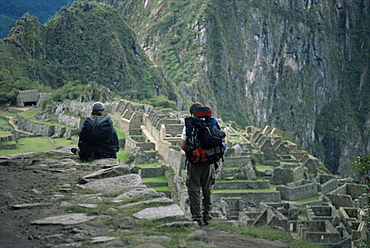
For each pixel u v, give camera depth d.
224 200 64.56
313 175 96.19
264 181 74.06
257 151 93.19
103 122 20.94
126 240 11.29
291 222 52.97
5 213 13.57
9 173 18.77
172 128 90.94
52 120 136.12
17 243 11.32
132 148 89.56
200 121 15.41
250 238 18.64
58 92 165.75
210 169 15.84
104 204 14.22
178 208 13.77
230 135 103.88
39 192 15.70
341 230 52.19
